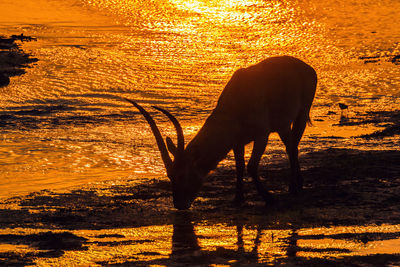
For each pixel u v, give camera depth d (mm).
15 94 98062
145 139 62875
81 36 162625
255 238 23500
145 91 103875
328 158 44375
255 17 197125
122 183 38531
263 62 32281
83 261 20109
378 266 18531
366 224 25453
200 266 19203
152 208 30891
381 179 35531
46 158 51000
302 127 34062
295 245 21906
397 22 187875
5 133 66250
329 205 29953
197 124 76062
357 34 168125
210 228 25906
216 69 125562
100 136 64938
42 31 169875
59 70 120938
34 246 22688
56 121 75750
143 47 148625
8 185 39719
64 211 30469
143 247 22359
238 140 30219
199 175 27484
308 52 144250
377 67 127125
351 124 76188
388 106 91125
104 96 98438
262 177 38938
